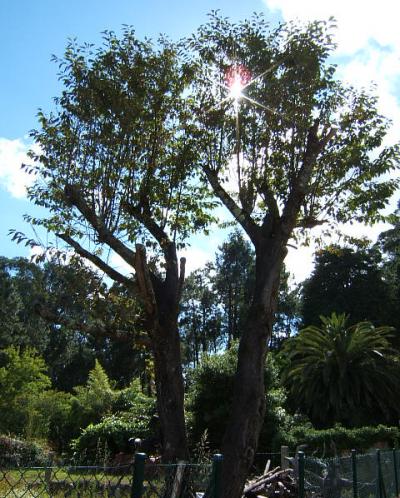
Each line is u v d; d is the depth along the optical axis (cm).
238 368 909
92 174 978
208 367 1947
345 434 1905
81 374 5888
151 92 1027
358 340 2841
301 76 1064
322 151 1107
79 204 931
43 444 2523
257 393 884
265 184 1079
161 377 909
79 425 2959
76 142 991
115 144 986
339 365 2778
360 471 1029
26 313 5544
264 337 920
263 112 1094
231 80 1080
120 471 490
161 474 530
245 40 1079
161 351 912
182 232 1101
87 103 988
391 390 2769
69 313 892
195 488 607
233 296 5919
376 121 1109
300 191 978
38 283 918
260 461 1766
